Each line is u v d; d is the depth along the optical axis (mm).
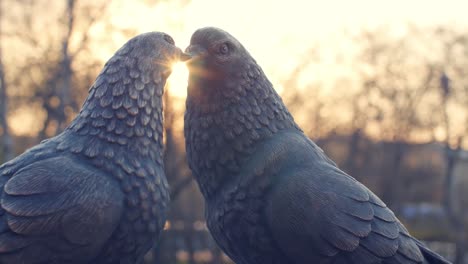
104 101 958
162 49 970
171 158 3734
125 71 960
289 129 1006
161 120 980
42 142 975
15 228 903
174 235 4621
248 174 973
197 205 5168
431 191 8484
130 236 948
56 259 916
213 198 1004
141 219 950
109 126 954
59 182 920
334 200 952
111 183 937
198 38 984
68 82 3859
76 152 947
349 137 8164
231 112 980
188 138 1007
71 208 913
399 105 7707
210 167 993
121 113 955
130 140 956
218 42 975
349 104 7805
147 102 963
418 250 988
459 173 8148
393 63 7695
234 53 981
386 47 7711
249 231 970
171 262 4617
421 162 8352
